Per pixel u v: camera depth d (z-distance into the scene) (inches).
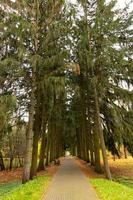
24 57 829.8
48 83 831.1
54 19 908.0
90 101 1117.1
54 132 1833.2
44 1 916.6
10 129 864.3
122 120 1003.9
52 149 1963.6
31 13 882.8
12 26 829.2
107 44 926.4
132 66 974.4
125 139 1035.3
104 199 509.4
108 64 917.8
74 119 1230.3
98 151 1118.4
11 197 534.0
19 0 864.9
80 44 946.1
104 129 1070.4
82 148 2092.8
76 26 978.1
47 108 948.6
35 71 868.6
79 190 639.8
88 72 986.1
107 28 959.6
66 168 1397.6
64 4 915.4
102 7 983.0
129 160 2206.0
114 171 1306.6
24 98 896.9
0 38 852.0
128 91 994.7
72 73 1016.9
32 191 600.4
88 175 1013.2
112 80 981.2
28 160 860.0
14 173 1347.2
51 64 843.4
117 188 652.7
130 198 516.4
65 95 885.8
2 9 868.0
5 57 860.0
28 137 872.3
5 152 1651.1
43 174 1072.2
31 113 877.8
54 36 872.3
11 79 847.1
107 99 1011.3
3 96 792.9
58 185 733.3
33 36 856.3
